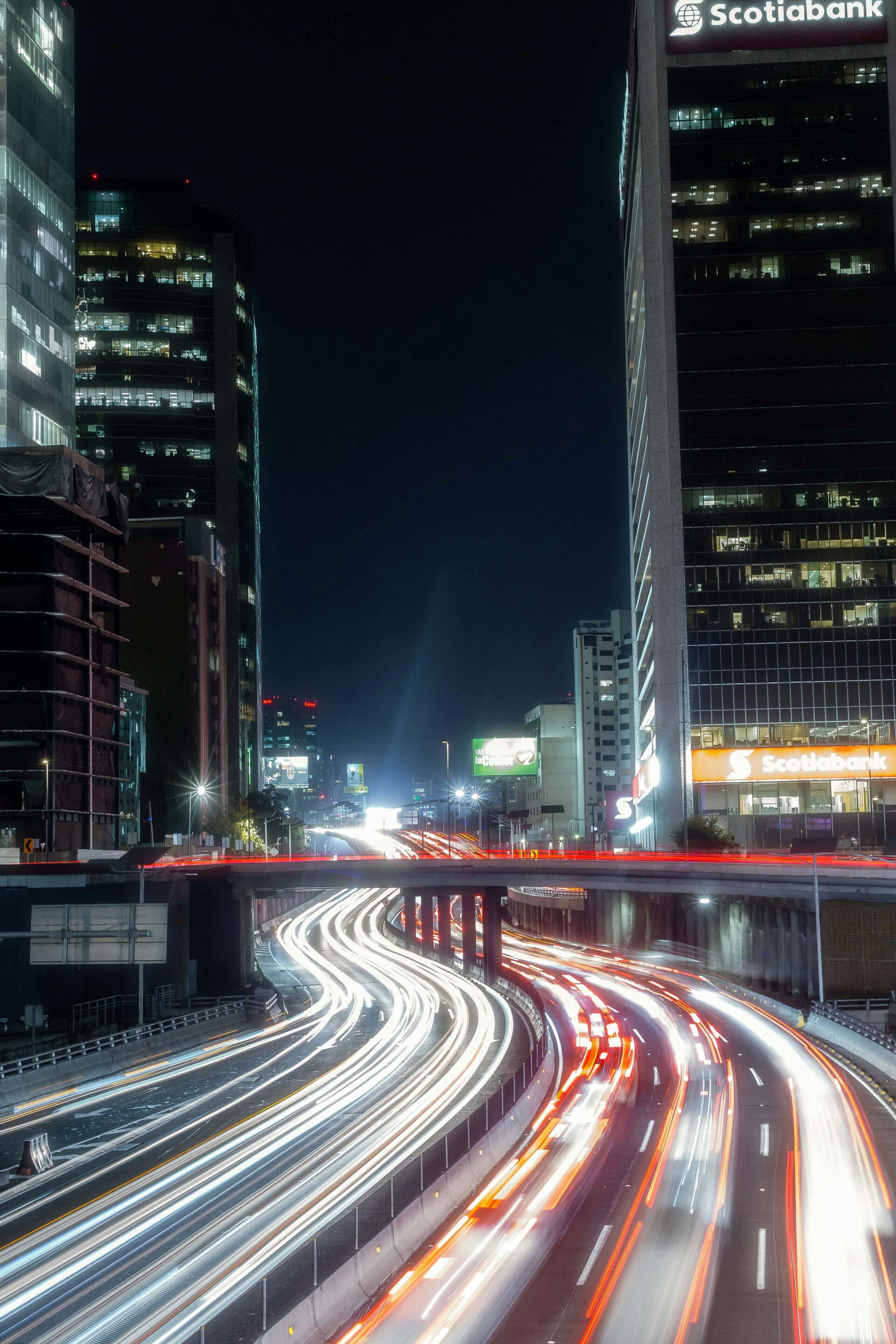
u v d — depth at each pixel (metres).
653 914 155.38
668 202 190.00
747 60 191.50
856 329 186.88
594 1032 87.12
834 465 184.62
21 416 146.50
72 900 105.12
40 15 158.38
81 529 144.12
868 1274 33.19
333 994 119.62
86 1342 28.34
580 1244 36.12
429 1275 33.16
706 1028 88.25
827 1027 82.88
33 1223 40.06
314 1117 58.53
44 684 133.38
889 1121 54.44
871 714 178.88
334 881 125.62
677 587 182.75
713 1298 31.30
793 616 181.75
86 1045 75.31
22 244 149.50
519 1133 52.44
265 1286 25.94
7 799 132.62
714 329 187.50
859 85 191.12
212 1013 96.75
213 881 123.88
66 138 163.88
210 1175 46.28
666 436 185.88
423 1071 73.06
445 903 156.75
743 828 177.75
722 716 180.00
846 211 189.00
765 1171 45.22
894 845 165.75
